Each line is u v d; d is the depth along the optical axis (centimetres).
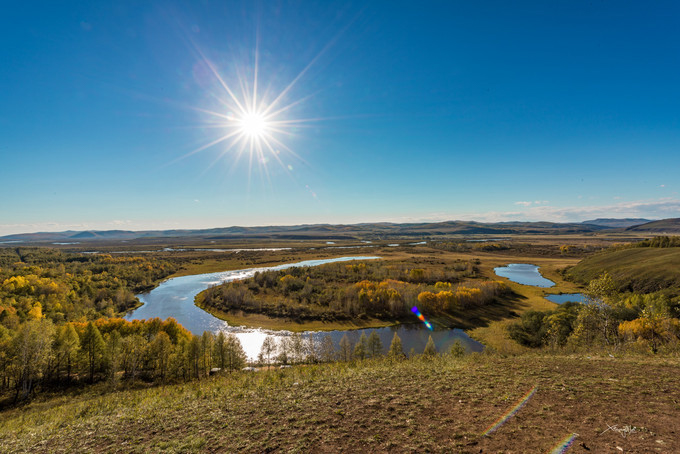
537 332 7331
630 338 4066
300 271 17100
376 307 10788
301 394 1959
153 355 6009
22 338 5275
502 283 12750
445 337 8700
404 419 1448
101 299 12144
